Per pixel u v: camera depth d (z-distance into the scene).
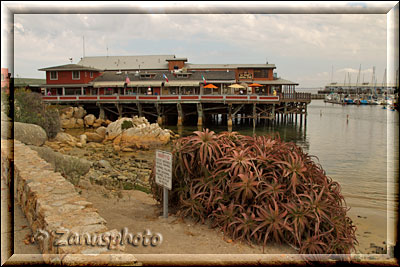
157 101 41.59
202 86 45.97
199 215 5.90
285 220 4.98
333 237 5.01
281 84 48.41
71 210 5.04
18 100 20.61
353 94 100.75
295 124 44.22
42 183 6.24
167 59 55.16
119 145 25.56
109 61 60.06
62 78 48.09
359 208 9.83
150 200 8.27
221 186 5.84
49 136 23.75
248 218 5.23
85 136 27.12
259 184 5.45
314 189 5.56
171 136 29.66
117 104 43.09
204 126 41.56
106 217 6.26
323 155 21.36
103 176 13.66
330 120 49.00
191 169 6.16
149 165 18.17
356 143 26.97
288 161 5.70
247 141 6.52
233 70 51.22
